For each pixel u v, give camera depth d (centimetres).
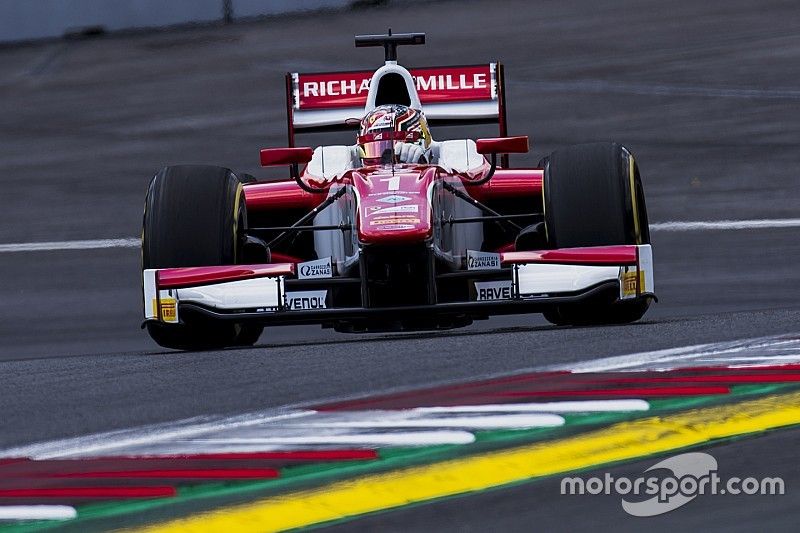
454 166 3172
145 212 2797
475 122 3681
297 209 3195
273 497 1596
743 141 6166
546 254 2659
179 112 7644
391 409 1969
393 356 2430
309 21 10419
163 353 2780
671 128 6562
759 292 3697
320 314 2625
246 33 10131
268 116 7400
